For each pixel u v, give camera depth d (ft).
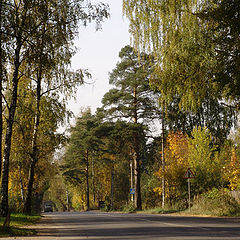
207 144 195.00
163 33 106.63
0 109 95.71
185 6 104.94
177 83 106.83
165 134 248.52
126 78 256.93
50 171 222.48
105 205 314.14
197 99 106.83
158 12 107.76
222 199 142.61
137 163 262.47
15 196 202.80
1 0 98.27
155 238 58.29
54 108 137.59
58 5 115.14
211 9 101.30
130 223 98.48
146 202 247.91
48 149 156.04
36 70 115.96
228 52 100.17
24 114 141.38
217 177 183.73
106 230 77.97
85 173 394.32
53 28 114.32
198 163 190.39
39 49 106.22
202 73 102.99
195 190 182.80
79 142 356.18
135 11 110.83
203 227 77.46
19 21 105.09
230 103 115.03
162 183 208.44
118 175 412.36
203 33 101.40
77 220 128.98
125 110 254.68
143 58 113.91
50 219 147.23
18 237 67.51
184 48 102.01
